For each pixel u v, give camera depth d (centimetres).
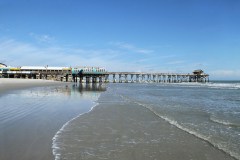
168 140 846
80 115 1362
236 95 3325
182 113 1487
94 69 12531
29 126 1009
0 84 4994
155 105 1919
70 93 3225
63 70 11681
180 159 661
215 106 1911
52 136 862
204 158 670
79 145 769
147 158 665
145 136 901
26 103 1814
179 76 14962
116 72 13825
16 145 737
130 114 1427
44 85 5925
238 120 1249
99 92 3697
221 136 905
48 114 1344
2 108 1512
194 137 888
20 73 10744
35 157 641
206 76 15112
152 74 14412
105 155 682
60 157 653
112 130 992
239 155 693
